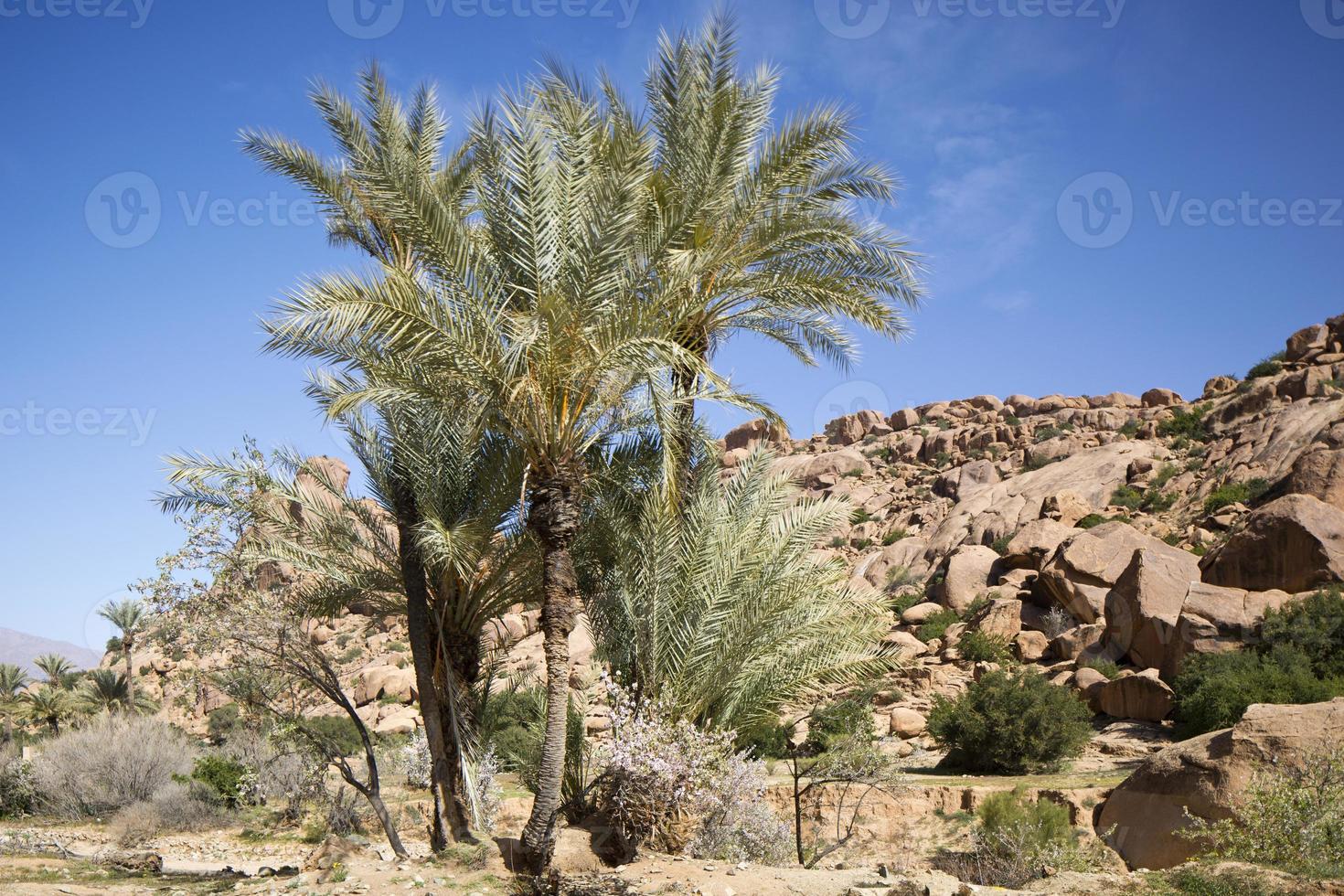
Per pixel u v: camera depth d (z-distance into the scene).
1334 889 6.47
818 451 82.75
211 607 10.83
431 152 12.18
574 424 9.91
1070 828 13.41
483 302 9.56
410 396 9.88
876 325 11.66
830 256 11.62
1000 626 33.12
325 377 11.41
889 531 58.66
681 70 11.51
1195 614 25.98
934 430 76.38
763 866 9.59
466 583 11.25
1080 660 27.75
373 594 11.95
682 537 11.18
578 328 9.28
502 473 11.26
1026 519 47.78
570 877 8.93
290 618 11.23
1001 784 17.77
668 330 10.23
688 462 11.80
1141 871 7.45
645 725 10.13
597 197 9.25
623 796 10.00
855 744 14.67
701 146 10.66
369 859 10.34
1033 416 73.12
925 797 16.48
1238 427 51.72
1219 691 21.02
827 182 11.93
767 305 12.05
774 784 16.69
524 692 19.69
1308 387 51.16
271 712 11.88
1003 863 12.84
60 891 9.79
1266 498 40.22
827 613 11.37
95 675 36.56
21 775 21.27
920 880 7.73
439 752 10.77
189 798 19.83
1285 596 25.89
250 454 11.35
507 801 15.09
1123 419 65.12
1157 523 42.06
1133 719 24.23
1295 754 11.26
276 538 11.25
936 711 24.16
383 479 11.44
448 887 8.87
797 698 11.45
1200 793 11.66
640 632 11.00
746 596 10.91
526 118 9.51
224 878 11.67
